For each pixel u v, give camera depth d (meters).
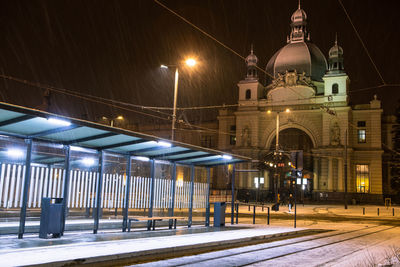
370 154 58.19
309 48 68.12
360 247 13.62
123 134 12.56
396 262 10.48
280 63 68.06
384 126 64.25
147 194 16.17
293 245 13.52
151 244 11.34
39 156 14.89
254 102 63.47
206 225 18.70
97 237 12.57
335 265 9.91
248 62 66.50
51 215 12.03
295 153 21.05
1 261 8.05
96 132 12.40
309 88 60.97
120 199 15.11
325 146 57.88
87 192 13.88
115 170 20.47
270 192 59.94
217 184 64.06
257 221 24.12
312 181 60.88
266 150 62.56
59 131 11.73
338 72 59.44
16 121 10.73
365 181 58.19
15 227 12.41
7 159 13.46
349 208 47.16
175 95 30.17
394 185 58.34
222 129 67.25
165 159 17.39
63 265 8.35
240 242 13.70
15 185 11.96
